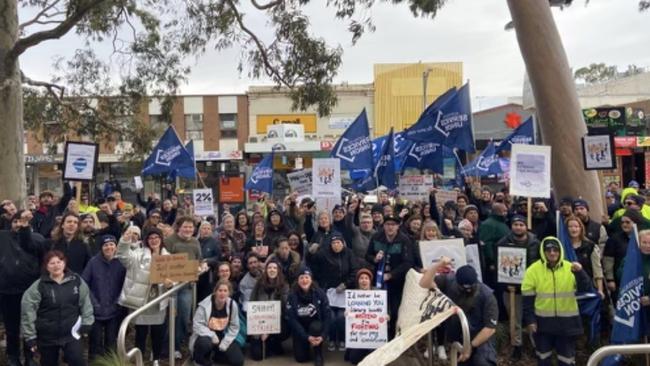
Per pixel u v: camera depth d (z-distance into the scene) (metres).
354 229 9.91
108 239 7.78
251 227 11.40
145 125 19.98
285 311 8.46
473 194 14.30
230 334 8.27
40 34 11.79
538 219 9.70
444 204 12.69
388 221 8.73
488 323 6.71
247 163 31.27
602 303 8.30
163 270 7.39
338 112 48.06
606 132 11.35
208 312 8.25
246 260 9.32
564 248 8.14
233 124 46.09
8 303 7.81
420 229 9.63
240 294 8.88
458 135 12.40
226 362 8.27
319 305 8.34
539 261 7.22
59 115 18.83
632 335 6.98
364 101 48.50
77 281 6.98
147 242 7.96
